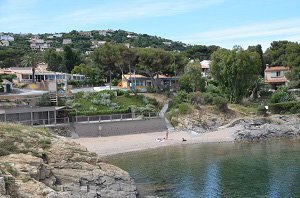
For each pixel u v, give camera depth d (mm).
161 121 99312
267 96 133250
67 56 183375
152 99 112312
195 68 125688
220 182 55750
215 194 50438
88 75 155750
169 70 131250
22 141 47438
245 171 61719
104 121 92000
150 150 79688
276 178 57281
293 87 139500
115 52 122250
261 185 53969
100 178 46875
